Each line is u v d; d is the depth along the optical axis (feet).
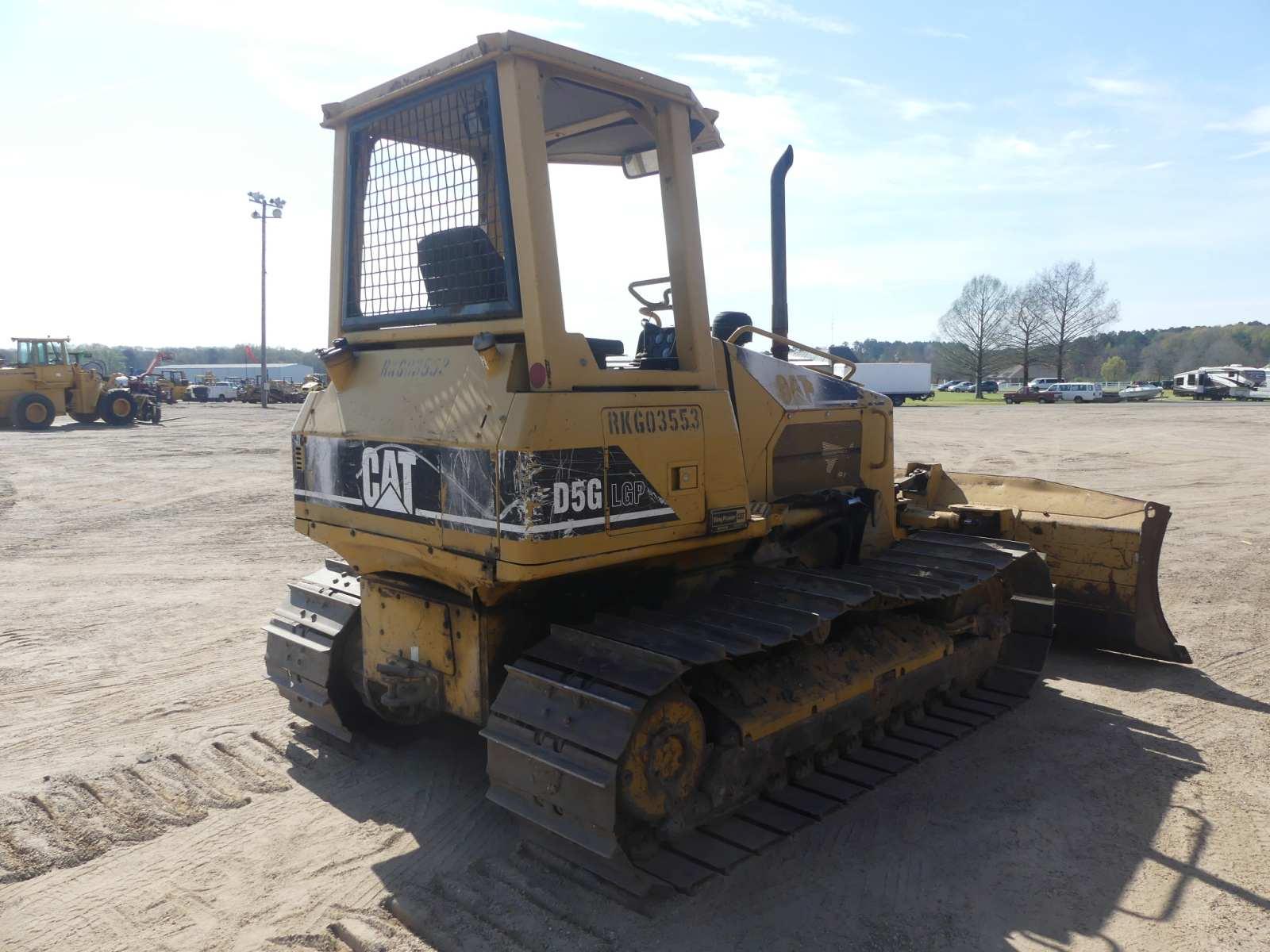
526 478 10.49
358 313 13.99
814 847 13.05
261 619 24.32
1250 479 53.47
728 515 13.03
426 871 12.16
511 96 11.06
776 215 16.93
